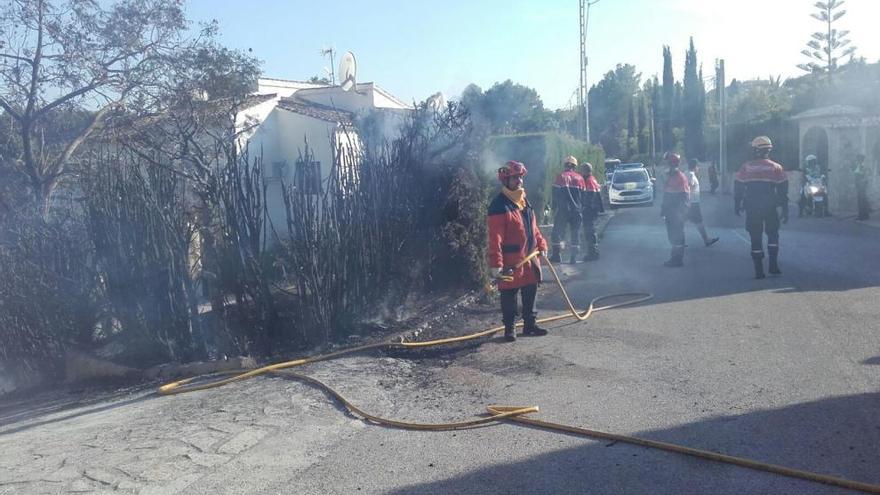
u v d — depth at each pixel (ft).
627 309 34.24
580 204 49.49
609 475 17.19
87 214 32.68
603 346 28.07
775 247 39.75
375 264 33.14
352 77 79.66
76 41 43.32
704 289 37.63
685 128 213.66
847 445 17.84
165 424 22.31
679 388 22.71
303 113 69.36
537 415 21.22
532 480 17.22
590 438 19.39
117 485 18.02
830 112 93.66
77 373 32.99
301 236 31.09
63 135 44.93
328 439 20.66
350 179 33.09
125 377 30.78
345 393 24.34
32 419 25.89
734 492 16.05
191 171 35.42
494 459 18.53
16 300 33.22
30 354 33.76
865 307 31.35
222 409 23.43
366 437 20.66
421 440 20.16
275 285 32.24
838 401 20.63
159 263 30.91
